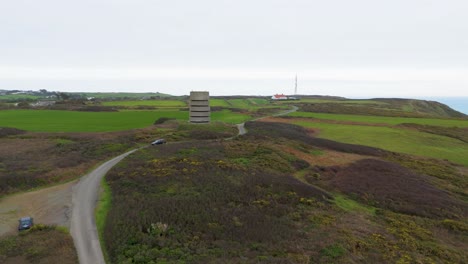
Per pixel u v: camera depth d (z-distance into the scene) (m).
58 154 57.12
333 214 35.34
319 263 24.36
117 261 23.67
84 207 35.06
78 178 45.78
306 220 32.72
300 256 24.94
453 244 31.56
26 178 43.00
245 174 44.31
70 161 51.44
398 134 94.69
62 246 26.36
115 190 38.84
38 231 29.31
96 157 55.75
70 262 24.06
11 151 59.59
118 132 81.25
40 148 62.59
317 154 65.75
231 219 30.61
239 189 38.44
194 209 31.83
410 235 31.78
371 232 31.28
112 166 51.03
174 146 61.69
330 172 53.06
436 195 45.03
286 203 36.66
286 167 52.41
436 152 78.31
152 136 75.94
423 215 37.97
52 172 45.88
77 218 32.25
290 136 81.50
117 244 25.70
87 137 74.56
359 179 49.00
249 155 56.31
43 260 24.25
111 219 30.06
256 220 30.84
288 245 26.72
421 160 68.44
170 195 35.88
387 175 52.25
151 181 40.25
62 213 33.62
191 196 35.50
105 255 25.19
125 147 63.38
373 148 75.00
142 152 57.38
